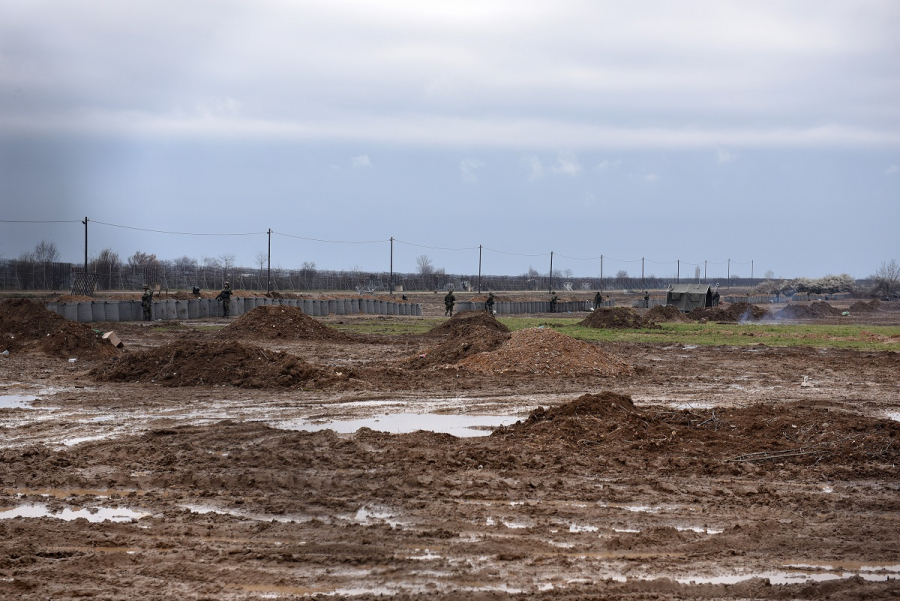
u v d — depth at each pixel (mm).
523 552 10109
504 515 11719
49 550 10008
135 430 18219
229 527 10992
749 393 25766
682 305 84750
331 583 9016
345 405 22438
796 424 17828
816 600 8648
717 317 74312
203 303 63844
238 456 15148
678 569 9609
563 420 17953
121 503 12195
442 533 10750
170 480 13414
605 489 13289
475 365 30047
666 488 13391
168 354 27172
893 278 154750
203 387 25547
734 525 11281
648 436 17219
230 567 9453
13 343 34312
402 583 9031
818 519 11750
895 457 15547
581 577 9297
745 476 14453
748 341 47875
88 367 30312
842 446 15969
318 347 40438
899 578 9375
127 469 14289
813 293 149875
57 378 27047
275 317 45281
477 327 34156
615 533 10992
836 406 22359
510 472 14328
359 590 8828
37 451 15406
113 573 9250
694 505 12477
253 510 11867
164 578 9109
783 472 14758
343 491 12906
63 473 13906
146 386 25547
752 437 17328
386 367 31859
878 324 71312
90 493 12727
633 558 9984
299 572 9336
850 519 11727
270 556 9812
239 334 44062
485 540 10523
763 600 8695
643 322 59969
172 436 17312
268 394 24312
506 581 9133
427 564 9625
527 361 29953
